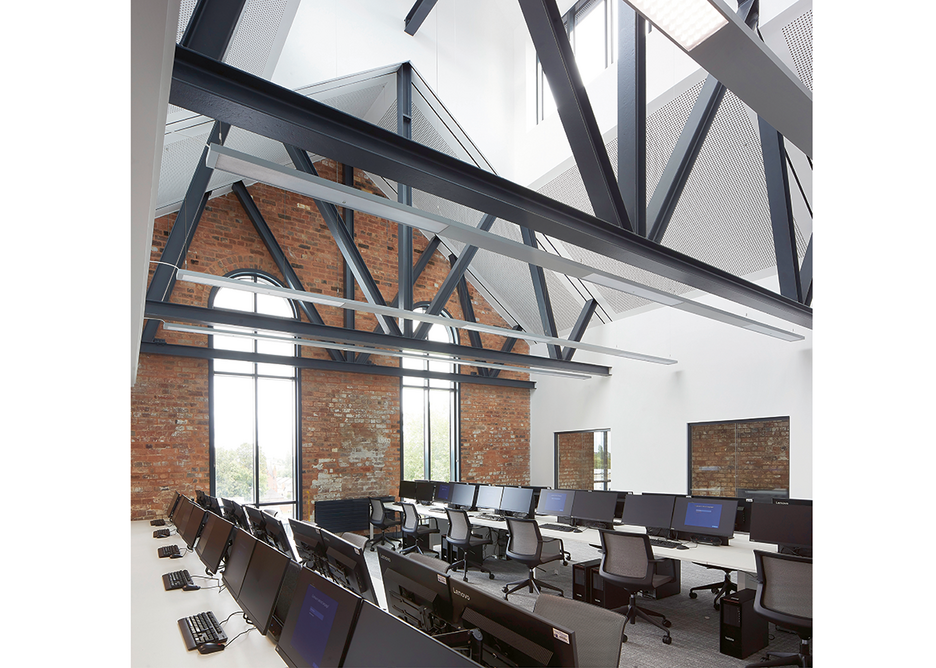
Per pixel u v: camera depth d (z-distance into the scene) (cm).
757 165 603
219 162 266
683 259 430
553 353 905
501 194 325
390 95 754
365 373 935
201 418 809
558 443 1070
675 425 841
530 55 830
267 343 870
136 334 461
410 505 721
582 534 548
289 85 588
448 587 194
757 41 227
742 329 766
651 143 654
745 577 462
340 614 179
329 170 938
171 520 671
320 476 888
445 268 1055
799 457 691
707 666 384
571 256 855
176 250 589
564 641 144
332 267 931
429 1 659
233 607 310
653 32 616
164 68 175
